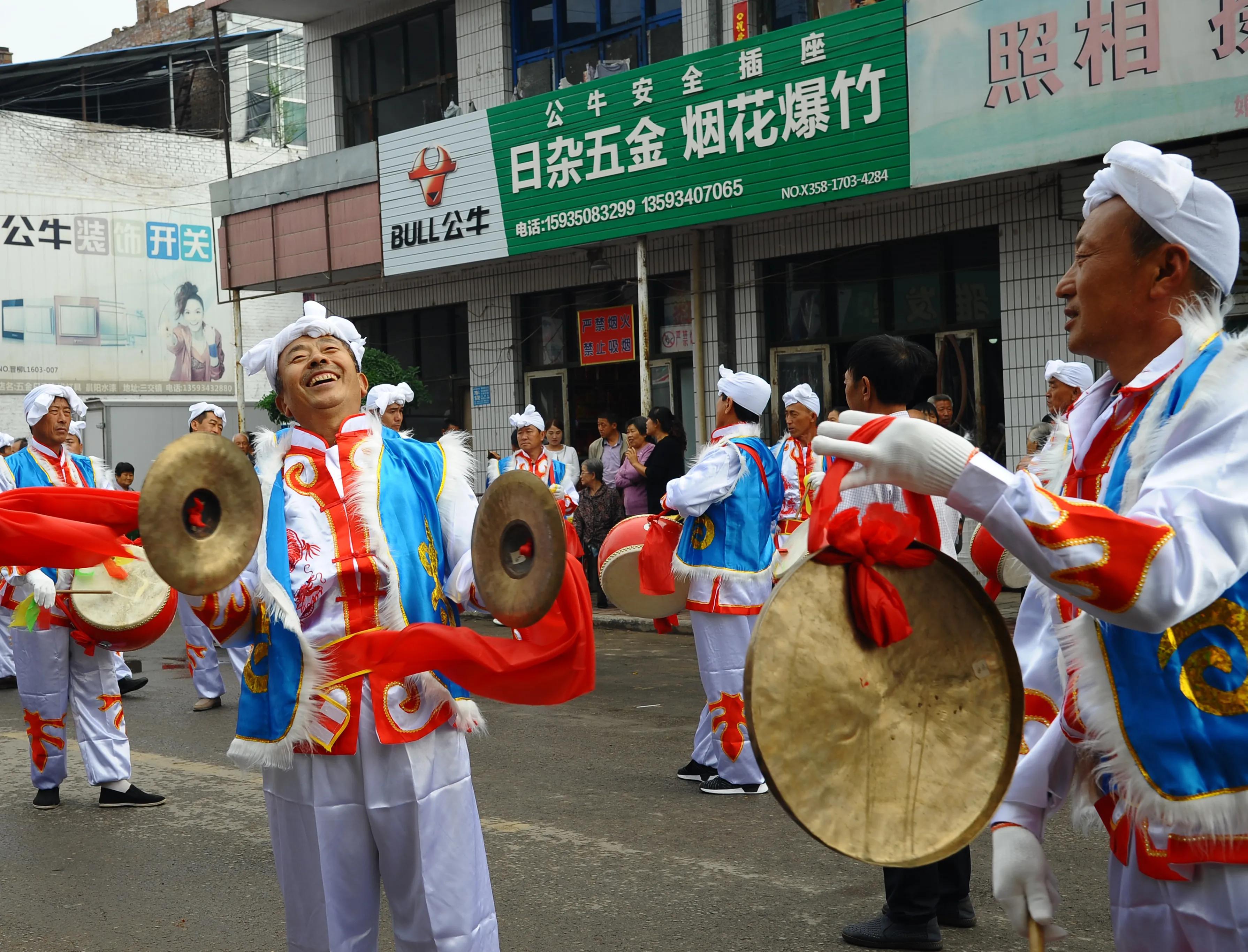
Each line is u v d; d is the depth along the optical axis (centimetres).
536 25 1572
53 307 2744
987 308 1204
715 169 1237
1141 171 194
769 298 1360
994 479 183
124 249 2833
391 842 271
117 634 570
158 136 2867
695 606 589
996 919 418
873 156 1117
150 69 2841
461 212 1470
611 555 661
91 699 595
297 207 1648
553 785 613
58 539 274
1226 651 185
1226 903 185
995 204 1157
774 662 193
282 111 3039
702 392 1379
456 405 1702
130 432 2309
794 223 1315
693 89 1243
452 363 1705
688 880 465
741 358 1370
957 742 205
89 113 2989
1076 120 985
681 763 660
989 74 1034
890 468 193
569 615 252
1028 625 233
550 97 1364
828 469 201
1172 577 175
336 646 270
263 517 262
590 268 1458
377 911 281
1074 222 1100
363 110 1781
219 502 248
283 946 419
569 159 1357
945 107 1066
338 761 270
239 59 2991
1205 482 181
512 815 559
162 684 981
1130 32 947
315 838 274
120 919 447
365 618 274
